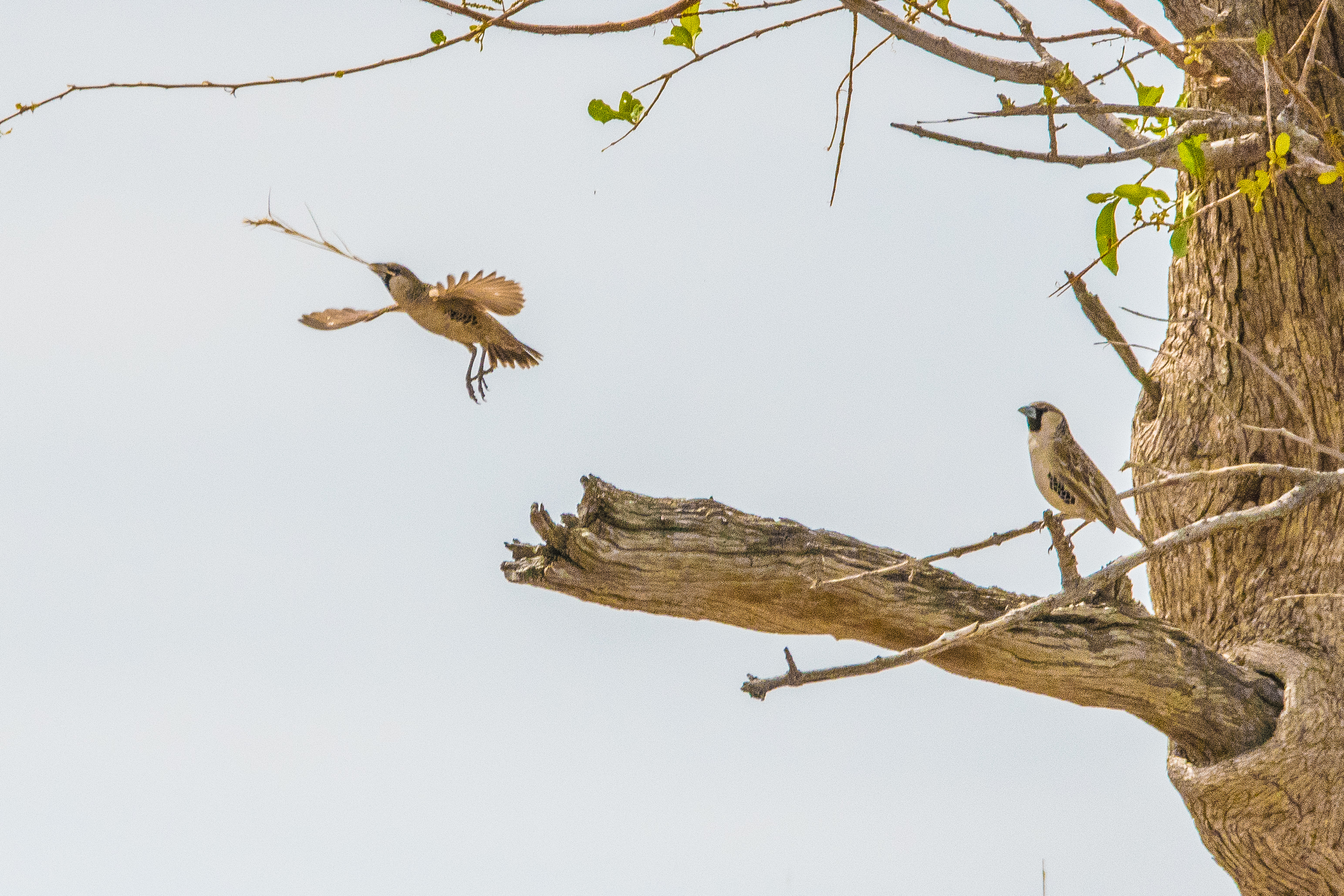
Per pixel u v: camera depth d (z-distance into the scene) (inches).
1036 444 443.5
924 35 427.2
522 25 401.7
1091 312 517.7
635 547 402.9
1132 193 414.3
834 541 422.6
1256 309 498.3
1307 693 462.9
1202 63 471.8
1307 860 459.8
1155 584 523.8
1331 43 477.4
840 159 433.1
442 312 471.5
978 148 388.8
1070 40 445.7
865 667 373.1
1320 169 408.2
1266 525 490.3
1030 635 438.3
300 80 394.0
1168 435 515.5
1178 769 482.6
